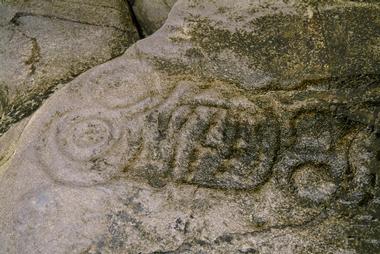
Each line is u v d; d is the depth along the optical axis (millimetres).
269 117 2209
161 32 2410
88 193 2068
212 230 2018
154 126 2199
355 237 1999
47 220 2031
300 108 2219
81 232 2014
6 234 2041
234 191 2084
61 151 2160
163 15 3031
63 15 2893
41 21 2863
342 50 2307
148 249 1996
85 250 1993
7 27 2846
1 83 2703
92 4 2949
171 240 2006
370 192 2070
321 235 2006
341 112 2201
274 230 2016
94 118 2227
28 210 2051
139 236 2012
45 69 2703
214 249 1990
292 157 2137
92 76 2332
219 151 2152
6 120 2510
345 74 2262
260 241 1999
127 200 2061
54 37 2807
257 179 2105
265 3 2428
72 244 1999
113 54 2799
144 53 2361
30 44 2781
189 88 2266
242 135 2180
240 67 2301
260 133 2182
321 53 2307
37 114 2281
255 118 2209
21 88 2658
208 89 2266
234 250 1987
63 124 2223
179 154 2148
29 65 2719
